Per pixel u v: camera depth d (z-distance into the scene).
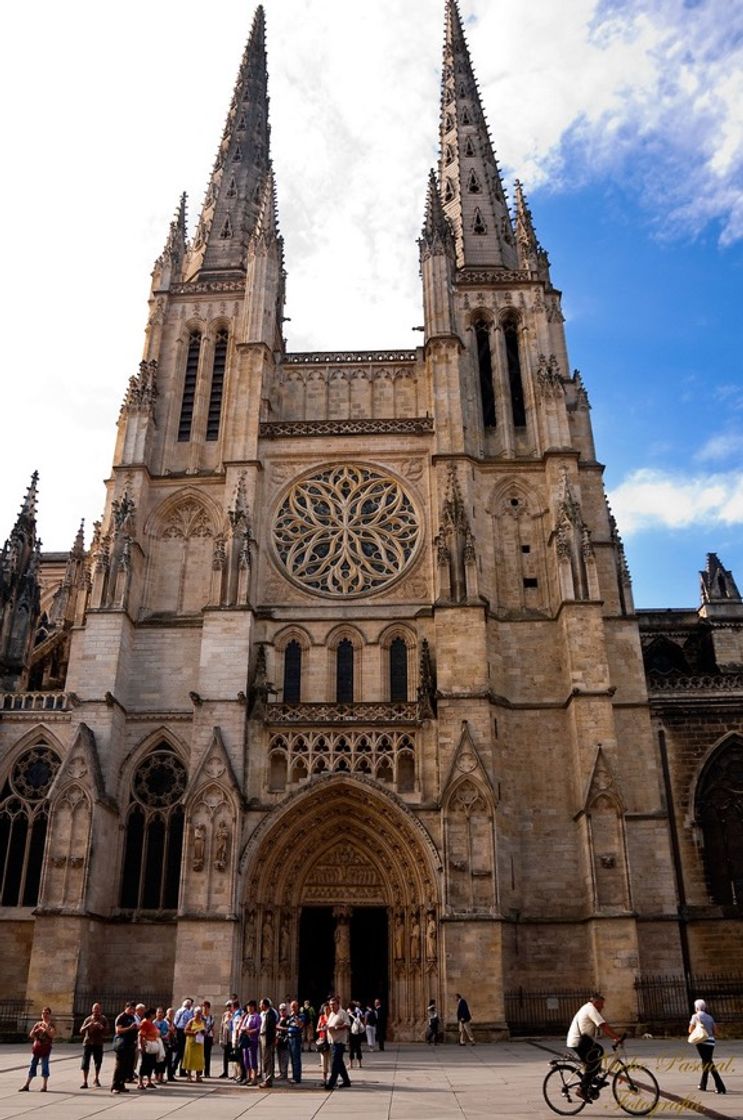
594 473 63.72
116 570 57.38
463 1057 38.09
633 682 56.62
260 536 59.81
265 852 50.44
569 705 53.16
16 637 61.91
